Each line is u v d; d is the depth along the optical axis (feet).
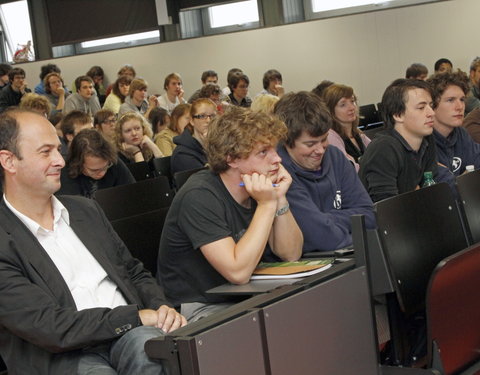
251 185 6.83
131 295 6.69
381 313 6.81
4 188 6.37
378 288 6.31
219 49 31.35
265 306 4.92
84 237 6.71
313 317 5.27
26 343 5.99
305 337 5.17
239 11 31.81
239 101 27.02
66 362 5.86
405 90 9.84
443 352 6.12
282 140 8.05
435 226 7.11
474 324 6.52
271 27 30.35
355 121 14.03
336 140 12.66
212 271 7.23
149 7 32.81
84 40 34.45
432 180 10.00
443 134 11.39
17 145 6.23
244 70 31.07
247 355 4.70
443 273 5.89
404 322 6.73
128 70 28.66
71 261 6.48
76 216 6.81
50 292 6.04
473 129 13.97
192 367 4.34
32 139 6.26
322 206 8.26
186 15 32.73
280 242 7.34
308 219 7.73
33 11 35.32
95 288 6.56
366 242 5.89
